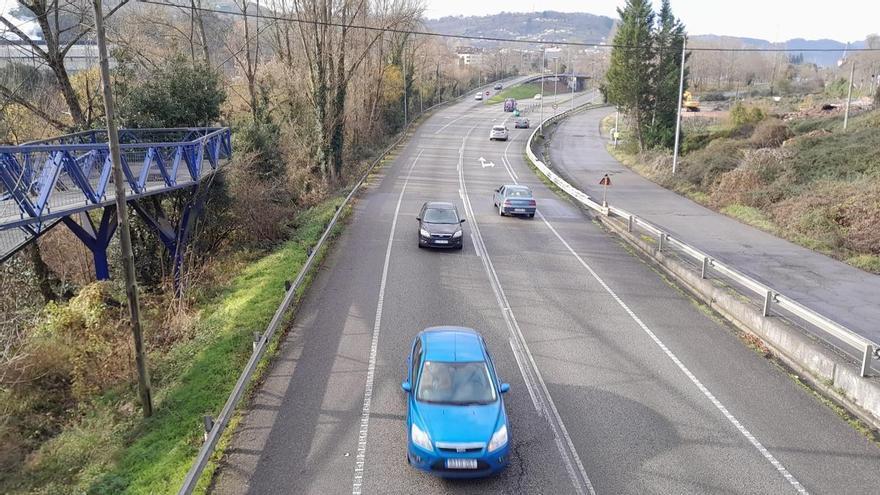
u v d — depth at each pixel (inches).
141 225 806.5
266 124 1251.8
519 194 1117.7
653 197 1336.1
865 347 422.6
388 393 442.0
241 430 392.5
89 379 505.7
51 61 787.4
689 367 494.6
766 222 1016.2
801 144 1305.4
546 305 636.7
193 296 699.4
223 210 890.1
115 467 372.5
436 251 853.2
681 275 734.5
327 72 1478.8
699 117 2458.2
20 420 460.8
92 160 496.1
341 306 619.5
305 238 901.2
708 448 379.9
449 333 429.1
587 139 2554.1
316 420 405.1
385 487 338.0
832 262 800.3
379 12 2007.9
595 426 404.2
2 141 824.9
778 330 524.1
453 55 7027.6
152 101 828.0
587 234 988.6
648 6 1907.0
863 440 391.5
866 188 964.6
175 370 502.0
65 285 762.2
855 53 4451.3
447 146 2322.8
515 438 388.8
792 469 358.9
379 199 1282.0
